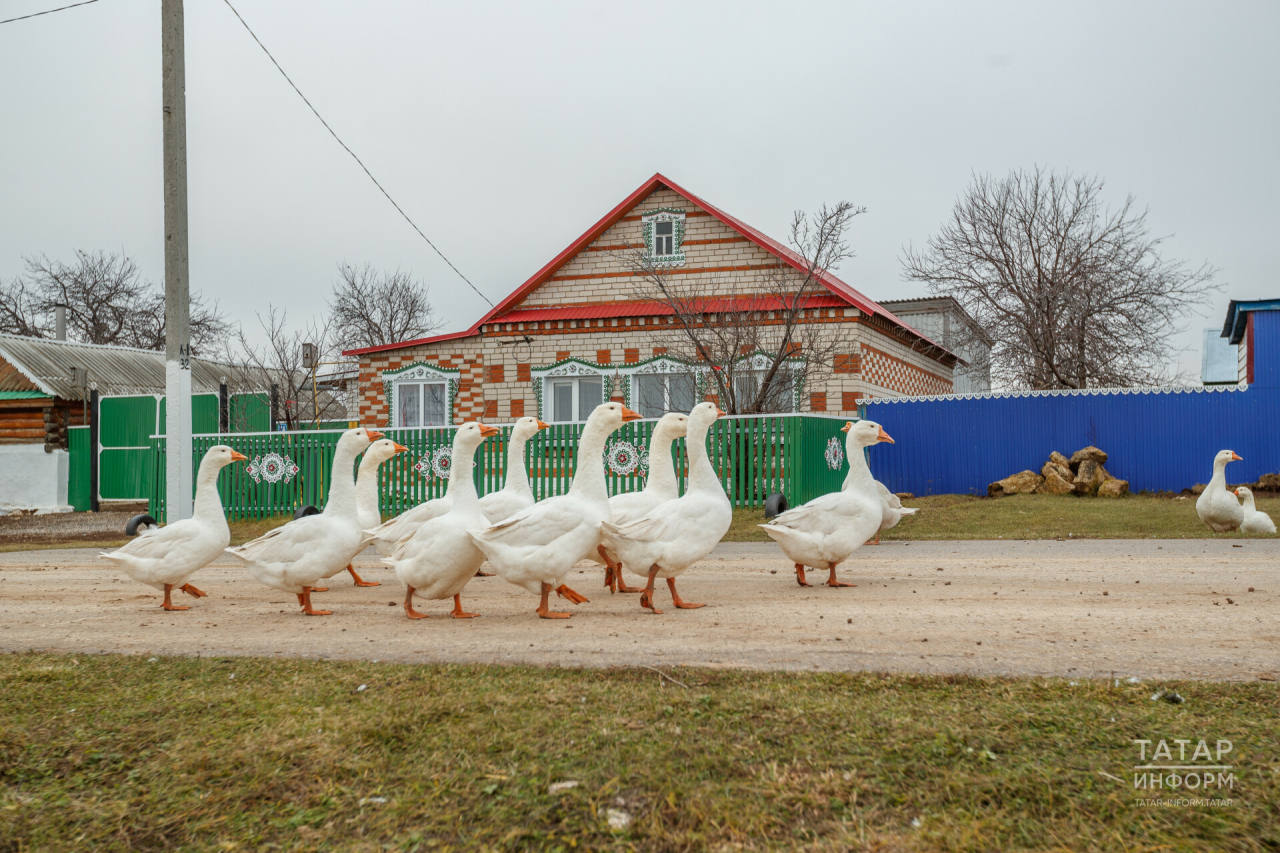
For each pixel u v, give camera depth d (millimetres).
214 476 8656
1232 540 12328
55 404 28406
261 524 18391
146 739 4461
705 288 23578
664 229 23953
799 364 21797
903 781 3760
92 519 24391
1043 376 31703
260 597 9367
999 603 7664
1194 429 20438
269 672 5590
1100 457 20406
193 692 5164
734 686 4973
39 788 4035
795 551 8852
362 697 4984
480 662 5754
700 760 3957
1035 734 4148
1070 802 3555
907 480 22312
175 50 14438
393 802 3771
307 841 3566
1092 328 31297
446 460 18047
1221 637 6105
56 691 5242
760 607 7777
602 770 3908
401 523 9891
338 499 8195
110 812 3809
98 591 9914
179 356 14352
